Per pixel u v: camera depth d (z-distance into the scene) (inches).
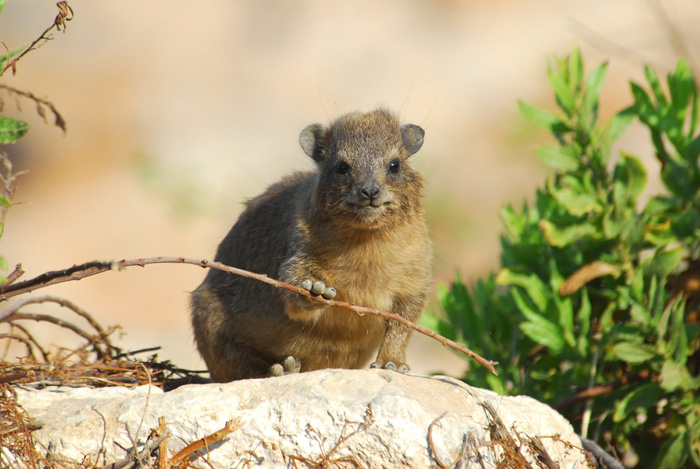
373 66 1262.3
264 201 462.0
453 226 1005.8
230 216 1060.5
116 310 893.8
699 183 425.1
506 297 450.9
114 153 1157.1
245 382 309.4
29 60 1230.9
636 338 385.4
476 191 1060.5
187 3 1352.1
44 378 347.9
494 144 1127.6
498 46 1269.7
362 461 285.0
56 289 909.2
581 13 1263.5
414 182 427.5
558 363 436.5
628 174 410.9
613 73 1148.5
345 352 416.8
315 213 404.5
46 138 1154.0
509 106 1176.8
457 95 1211.2
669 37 660.7
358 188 393.4
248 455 289.6
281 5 1352.1
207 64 1279.5
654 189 713.0
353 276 402.9
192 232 1035.9
